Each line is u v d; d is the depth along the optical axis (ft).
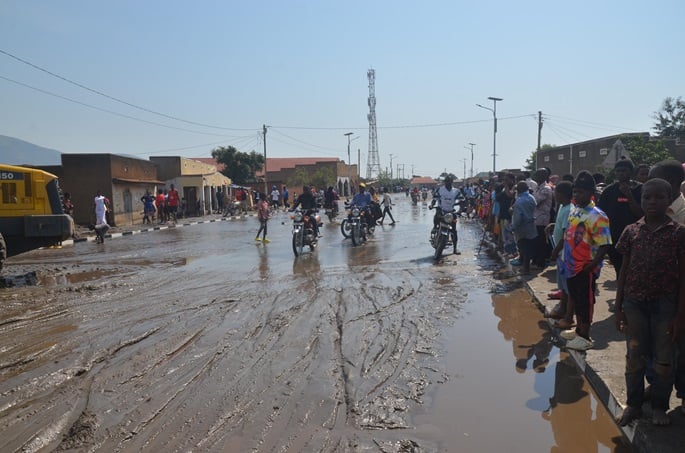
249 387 16.42
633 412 12.70
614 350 17.49
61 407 15.29
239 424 13.99
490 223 49.73
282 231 74.79
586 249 17.47
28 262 47.39
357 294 28.96
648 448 11.54
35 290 32.83
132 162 102.94
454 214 42.32
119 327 23.56
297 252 45.27
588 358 16.93
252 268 39.50
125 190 98.17
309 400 15.39
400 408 14.84
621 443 12.86
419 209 127.65
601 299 24.18
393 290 29.84
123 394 16.11
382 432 13.46
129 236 74.13
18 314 26.55
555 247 21.18
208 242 61.21
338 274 35.47
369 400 15.33
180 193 125.39
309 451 12.57
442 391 16.01
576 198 17.74
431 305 26.40
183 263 43.88
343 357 18.97
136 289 32.32
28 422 14.39
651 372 13.23
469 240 55.16
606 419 14.08
